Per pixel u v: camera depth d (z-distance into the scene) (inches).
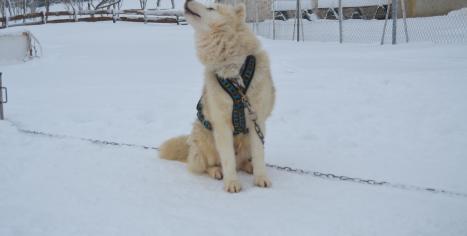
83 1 1534.2
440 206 126.8
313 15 800.9
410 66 349.7
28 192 145.5
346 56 438.0
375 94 269.0
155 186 150.9
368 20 728.3
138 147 199.9
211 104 144.9
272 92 154.3
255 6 796.0
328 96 275.6
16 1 1472.7
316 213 125.4
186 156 178.4
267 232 114.5
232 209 130.0
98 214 127.5
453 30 552.7
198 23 143.6
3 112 265.0
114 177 159.9
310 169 163.6
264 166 151.3
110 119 256.7
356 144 189.9
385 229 114.4
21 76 451.2
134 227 118.6
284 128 221.3
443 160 163.9
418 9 694.5
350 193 138.9
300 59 434.6
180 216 125.6
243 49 141.0
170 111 271.4
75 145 202.2
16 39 559.8
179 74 411.2
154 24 1018.7
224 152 146.1
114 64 501.7
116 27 954.7
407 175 151.9
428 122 209.5
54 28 959.6
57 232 116.0
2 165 173.2
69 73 456.1
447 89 260.8
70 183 153.8
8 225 120.3
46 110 284.2
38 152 191.6
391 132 201.9
